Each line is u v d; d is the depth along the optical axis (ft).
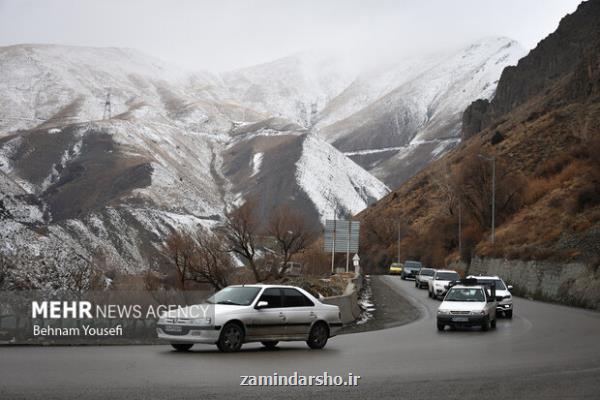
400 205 472.85
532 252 188.03
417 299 153.28
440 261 330.13
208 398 37.45
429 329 89.25
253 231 244.83
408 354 59.77
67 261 130.93
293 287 63.57
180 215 523.29
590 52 415.44
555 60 646.33
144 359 53.06
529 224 240.12
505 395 39.58
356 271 211.61
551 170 310.86
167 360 52.75
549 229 210.59
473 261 255.09
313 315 63.31
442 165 442.50
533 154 346.33
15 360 51.03
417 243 376.27
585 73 409.90
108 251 325.21
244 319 58.90
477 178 290.97
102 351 58.49
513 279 196.03
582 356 58.08
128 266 319.06
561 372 48.65
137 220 460.14
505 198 285.64
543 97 474.49
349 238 228.84
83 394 37.60
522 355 59.00
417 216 436.35
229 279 241.35
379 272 415.23
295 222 266.57
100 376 43.96
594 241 164.66
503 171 290.35
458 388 41.91
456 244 331.36
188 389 40.06
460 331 85.76
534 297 172.76
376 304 138.41
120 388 39.78
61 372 45.34
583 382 44.27
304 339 62.80
